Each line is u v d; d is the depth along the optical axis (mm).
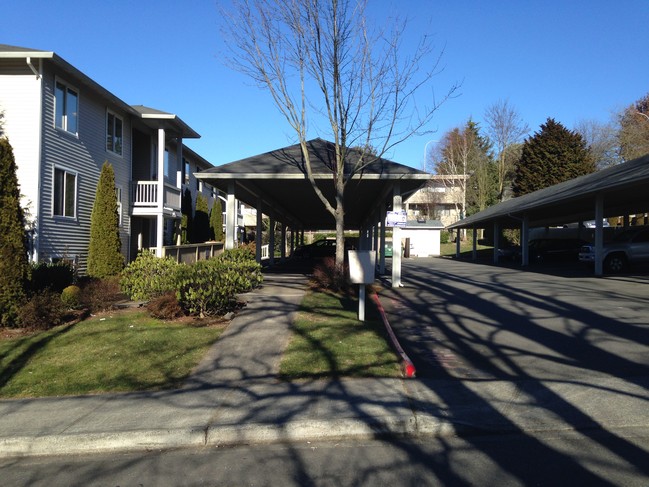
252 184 18516
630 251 20406
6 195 10148
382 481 4375
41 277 13586
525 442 5125
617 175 17844
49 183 16203
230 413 5777
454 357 8000
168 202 23156
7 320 9938
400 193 16078
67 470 4805
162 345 8578
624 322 9992
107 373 7336
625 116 53969
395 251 16375
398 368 7320
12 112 15617
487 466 4609
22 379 7145
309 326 9711
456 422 5449
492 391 6363
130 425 5492
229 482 4434
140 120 22344
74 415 5844
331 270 15172
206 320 10266
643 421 5441
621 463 4570
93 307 11453
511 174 62750
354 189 19031
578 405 5855
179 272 10609
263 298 13016
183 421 5574
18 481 4602
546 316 10867
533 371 7223
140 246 23906
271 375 7137
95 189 19219
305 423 5414
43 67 15781
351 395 6258
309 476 4504
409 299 13727
